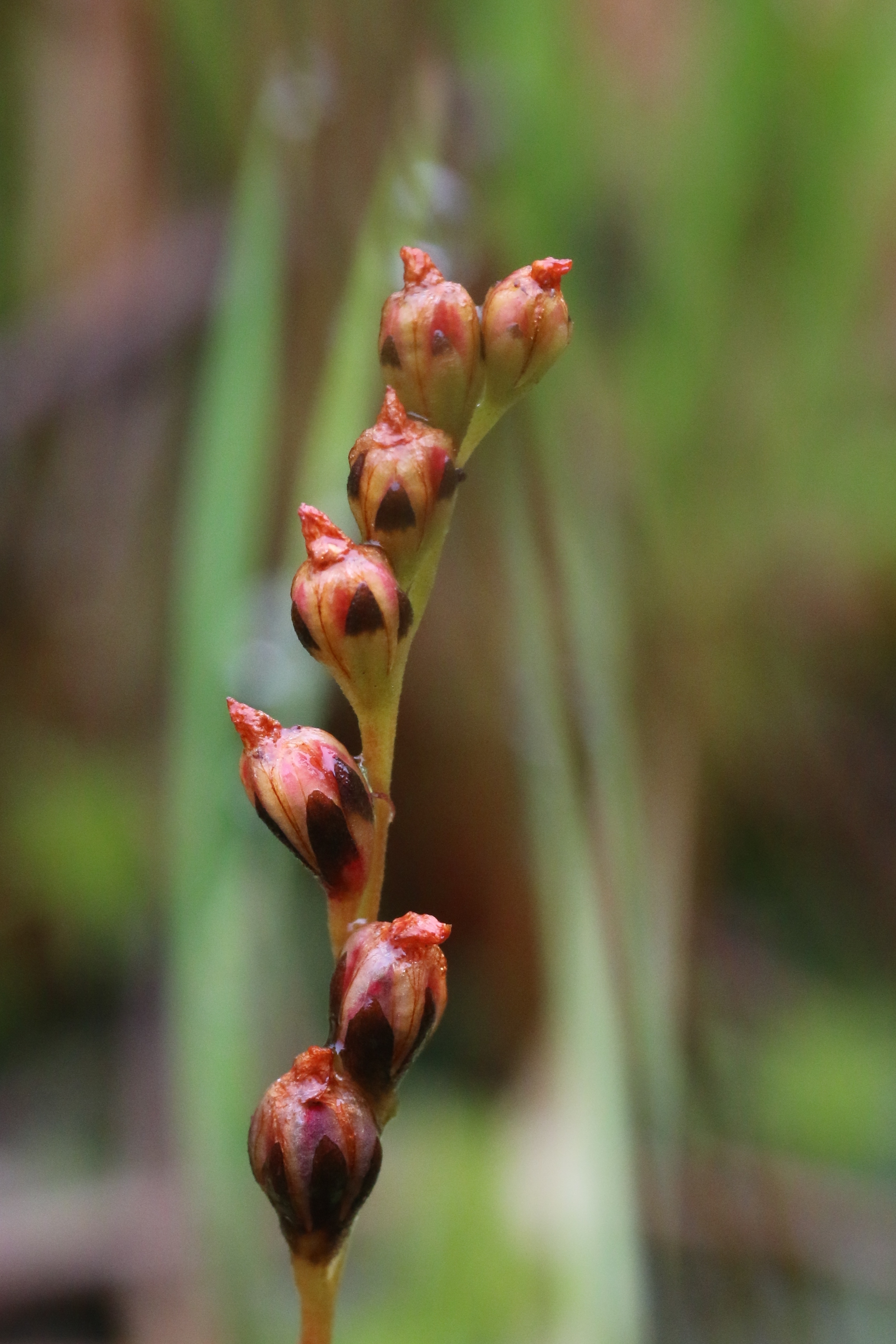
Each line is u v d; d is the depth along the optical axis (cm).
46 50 33
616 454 29
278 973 21
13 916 29
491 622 26
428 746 28
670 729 27
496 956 28
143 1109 26
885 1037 27
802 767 31
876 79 33
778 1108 26
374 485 15
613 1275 19
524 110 30
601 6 34
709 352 33
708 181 33
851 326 34
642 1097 21
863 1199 24
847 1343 22
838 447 33
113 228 34
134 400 33
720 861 30
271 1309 21
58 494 33
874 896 30
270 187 23
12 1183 25
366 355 21
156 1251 23
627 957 21
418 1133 24
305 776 15
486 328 15
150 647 31
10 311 34
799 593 32
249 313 22
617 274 33
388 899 29
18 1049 28
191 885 19
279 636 21
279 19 24
